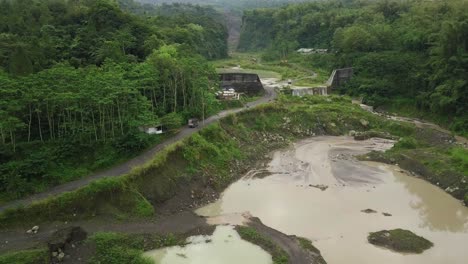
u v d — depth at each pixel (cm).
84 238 4241
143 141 5953
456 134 8719
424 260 4256
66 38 8944
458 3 12412
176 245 4409
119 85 6088
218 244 4450
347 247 4494
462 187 5862
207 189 5844
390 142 8438
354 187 6128
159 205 5156
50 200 4525
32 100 5225
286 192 5944
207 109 8025
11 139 5253
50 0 11156
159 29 12519
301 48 19238
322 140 8625
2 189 4675
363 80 11556
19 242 4038
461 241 4647
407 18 14350
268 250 4334
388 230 4794
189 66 7712
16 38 8088
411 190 6034
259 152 7562
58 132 5722
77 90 5725
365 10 17975
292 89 11231
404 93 10912
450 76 9538
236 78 10488
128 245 4269
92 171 5338
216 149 6738
